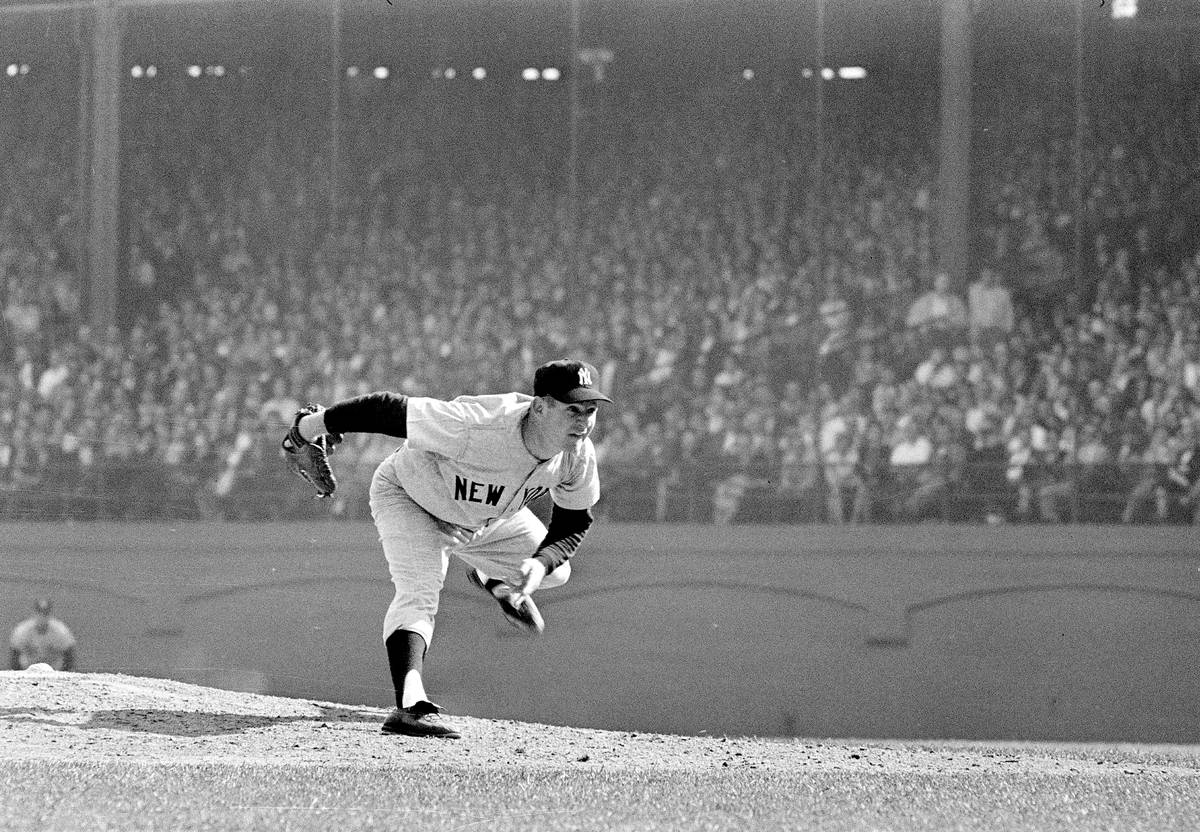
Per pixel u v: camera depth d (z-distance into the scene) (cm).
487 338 2708
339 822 454
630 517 2395
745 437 2478
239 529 2364
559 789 535
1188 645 2202
